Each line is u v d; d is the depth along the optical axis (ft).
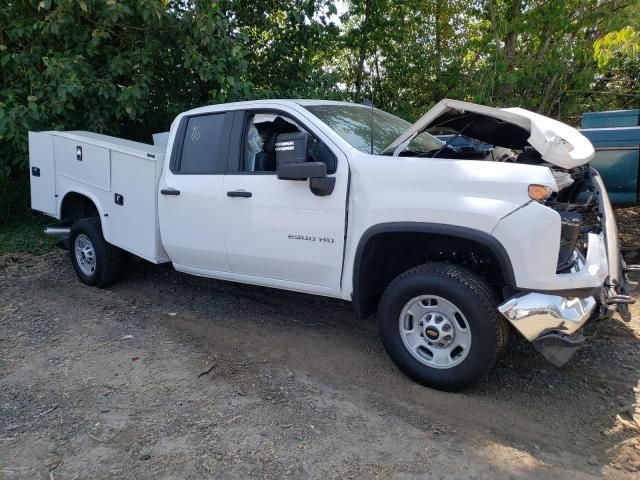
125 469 9.78
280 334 15.51
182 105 28.35
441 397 12.00
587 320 11.32
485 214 10.94
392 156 12.60
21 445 10.52
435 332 11.84
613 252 12.71
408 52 38.29
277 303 17.90
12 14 24.58
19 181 28.94
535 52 32.81
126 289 19.57
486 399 11.91
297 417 11.34
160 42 25.23
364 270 12.71
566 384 12.49
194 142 16.24
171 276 20.97
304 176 12.60
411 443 10.44
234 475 9.60
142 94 24.97
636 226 24.68
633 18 24.03
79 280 20.54
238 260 15.08
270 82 30.71
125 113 25.88
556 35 31.01
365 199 12.39
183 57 25.05
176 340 15.16
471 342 11.37
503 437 10.61
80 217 20.92
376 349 14.47
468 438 10.59
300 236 13.56
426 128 13.47
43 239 26.14
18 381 12.98
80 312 17.38
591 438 10.55
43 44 24.88
